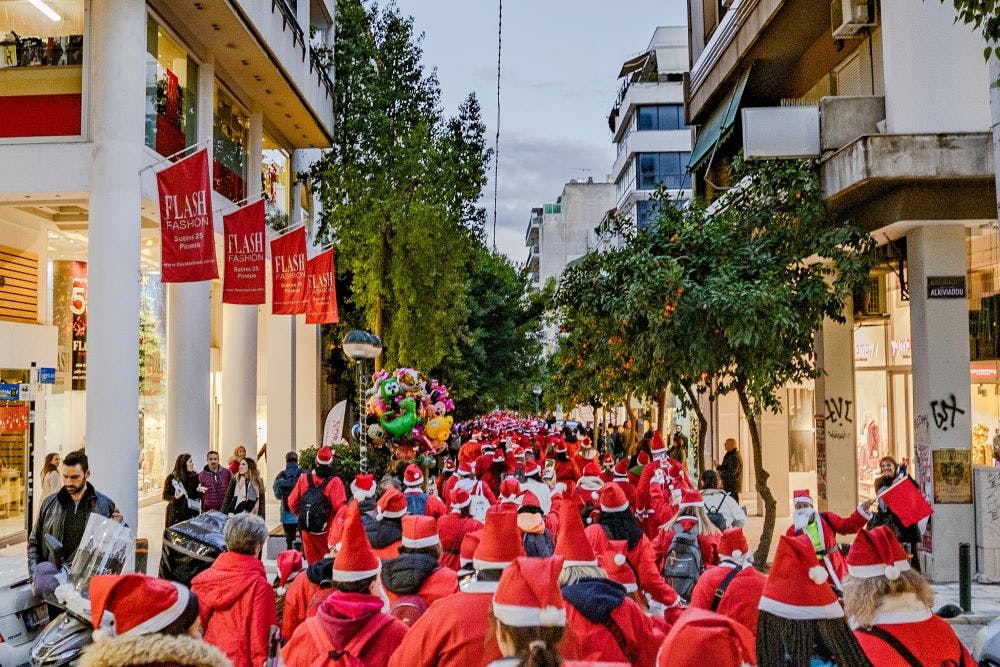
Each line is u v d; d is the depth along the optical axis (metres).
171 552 6.64
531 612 2.77
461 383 32.53
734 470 17.27
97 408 13.26
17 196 13.89
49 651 4.86
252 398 22.25
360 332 14.89
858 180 12.44
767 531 12.00
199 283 17.69
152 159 14.79
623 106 56.84
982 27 12.58
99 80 13.59
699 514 7.10
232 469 13.79
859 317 16.23
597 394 21.36
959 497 12.69
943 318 12.85
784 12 15.63
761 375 11.60
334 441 19.17
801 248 13.66
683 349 12.22
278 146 25.20
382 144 24.41
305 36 23.06
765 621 3.69
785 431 21.67
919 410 13.09
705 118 22.73
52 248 19.50
